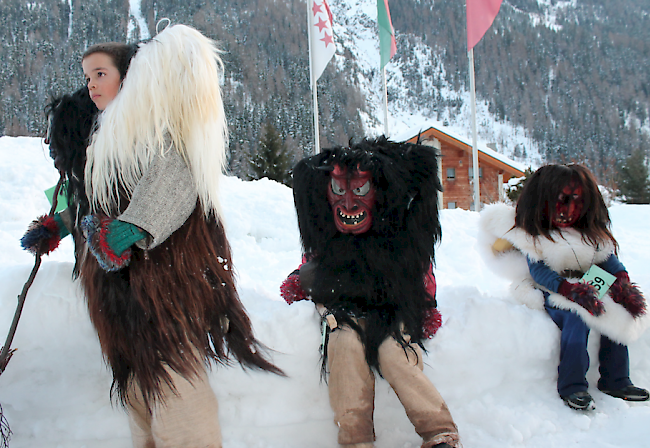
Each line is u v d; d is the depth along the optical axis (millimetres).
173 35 1709
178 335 1665
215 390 2133
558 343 2471
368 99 164375
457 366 2352
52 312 2051
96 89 1751
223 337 1880
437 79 180375
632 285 2434
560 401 2385
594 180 2488
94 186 1655
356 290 2100
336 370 1972
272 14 145000
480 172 17234
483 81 173875
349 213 2039
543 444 2102
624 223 7602
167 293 1645
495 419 2229
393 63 194750
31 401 2074
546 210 2520
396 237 2100
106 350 1739
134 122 1630
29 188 5117
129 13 145125
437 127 16703
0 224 4395
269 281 3760
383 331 2004
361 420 1914
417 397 1893
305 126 58562
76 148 1784
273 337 2197
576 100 148500
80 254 1859
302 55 123625
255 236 5230
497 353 2395
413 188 2100
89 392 2107
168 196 1619
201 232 1757
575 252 2473
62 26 114938
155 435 1684
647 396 2344
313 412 2215
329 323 2039
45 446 2031
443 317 2449
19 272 2123
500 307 2441
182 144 1705
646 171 22219
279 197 6098
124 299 1652
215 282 1814
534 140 133750
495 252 2729
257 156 23062
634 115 133125
